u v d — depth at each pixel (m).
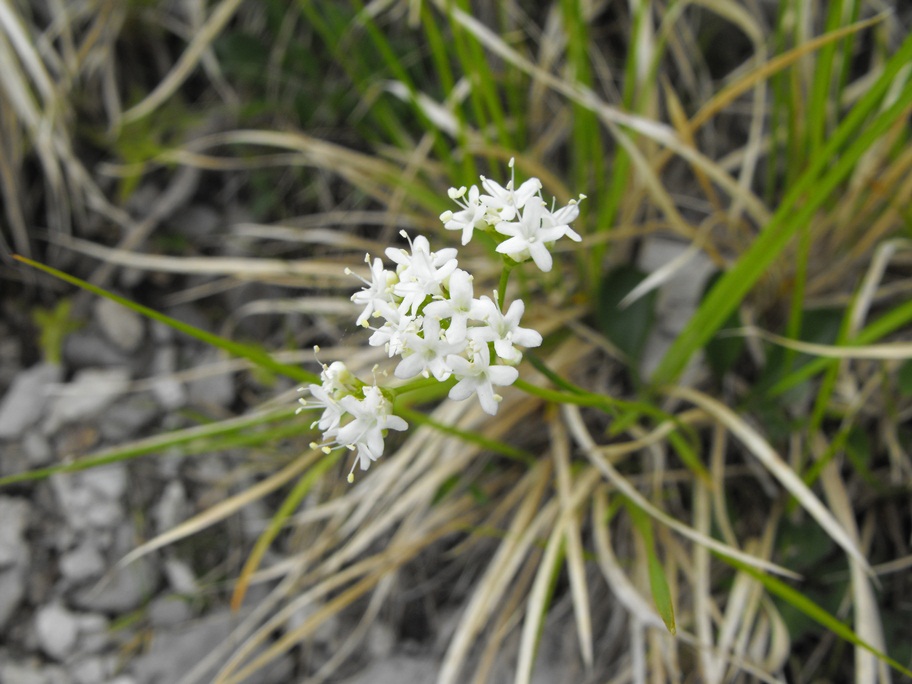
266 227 0.14
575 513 0.11
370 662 0.12
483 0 0.14
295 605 0.11
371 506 0.11
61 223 0.14
